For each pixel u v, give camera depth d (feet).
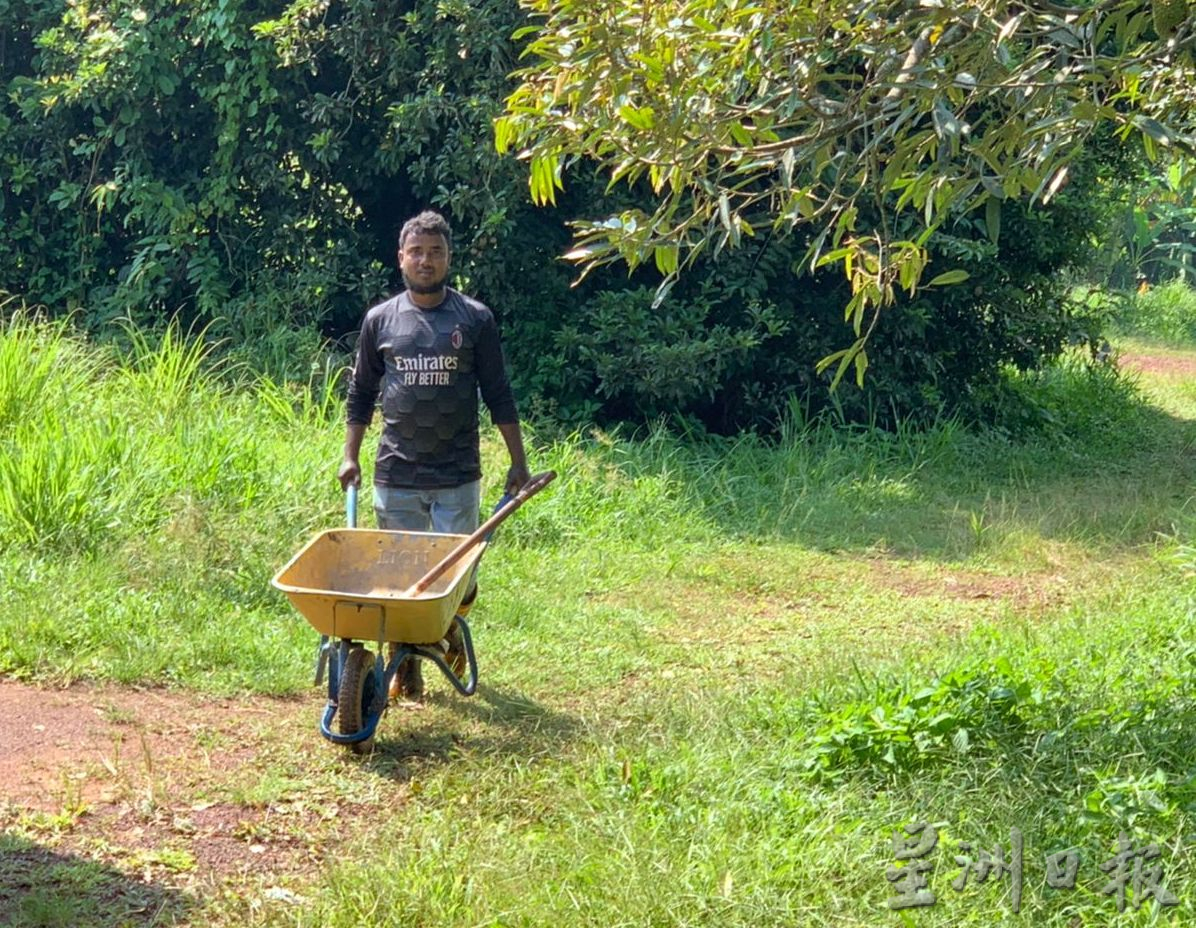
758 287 39.01
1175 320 87.71
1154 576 27.99
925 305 41.88
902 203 13.67
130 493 24.81
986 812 14.70
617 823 14.19
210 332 38.29
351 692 16.39
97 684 18.62
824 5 13.19
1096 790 14.66
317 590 16.84
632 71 13.12
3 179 39.96
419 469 18.61
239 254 40.24
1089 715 16.43
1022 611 26.37
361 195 41.68
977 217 42.32
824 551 31.65
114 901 12.84
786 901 12.63
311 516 26.17
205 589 22.48
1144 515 34.68
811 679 19.71
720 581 28.17
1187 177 15.29
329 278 39.01
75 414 28.60
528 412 38.24
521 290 39.45
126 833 14.30
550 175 14.05
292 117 39.37
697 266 40.50
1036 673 18.38
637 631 23.71
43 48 40.98
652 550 30.37
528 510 29.81
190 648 19.89
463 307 18.45
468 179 37.24
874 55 13.71
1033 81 13.34
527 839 14.07
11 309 40.27
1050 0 14.11
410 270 18.22
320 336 39.47
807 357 41.37
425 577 16.80
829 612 26.35
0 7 40.11
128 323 38.14
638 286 40.93
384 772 16.38
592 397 40.16
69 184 38.93
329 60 39.91
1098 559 31.17
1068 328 45.91
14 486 23.45
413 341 18.31
